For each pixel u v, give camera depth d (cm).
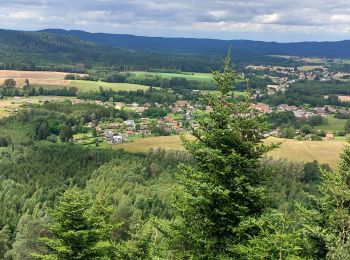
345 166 2242
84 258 2473
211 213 1841
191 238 1864
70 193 2600
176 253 1886
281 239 1589
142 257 2973
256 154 1903
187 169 1917
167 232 1919
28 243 5753
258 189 1800
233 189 1855
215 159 1834
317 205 2258
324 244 2008
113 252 3003
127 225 5803
